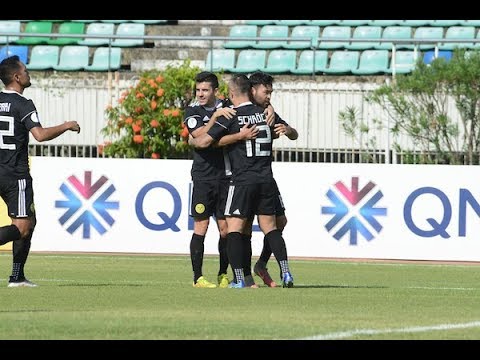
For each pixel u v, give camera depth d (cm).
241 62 8712
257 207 3859
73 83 7588
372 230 5700
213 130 3784
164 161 5816
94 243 5866
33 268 4950
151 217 5828
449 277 4772
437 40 6950
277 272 5025
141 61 8875
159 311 2980
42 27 9338
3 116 3719
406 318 2922
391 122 6825
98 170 5862
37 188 5894
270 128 3838
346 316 2934
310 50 8769
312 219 5744
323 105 7031
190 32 9269
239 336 2502
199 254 3972
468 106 6631
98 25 9331
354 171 5709
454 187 5634
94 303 3212
